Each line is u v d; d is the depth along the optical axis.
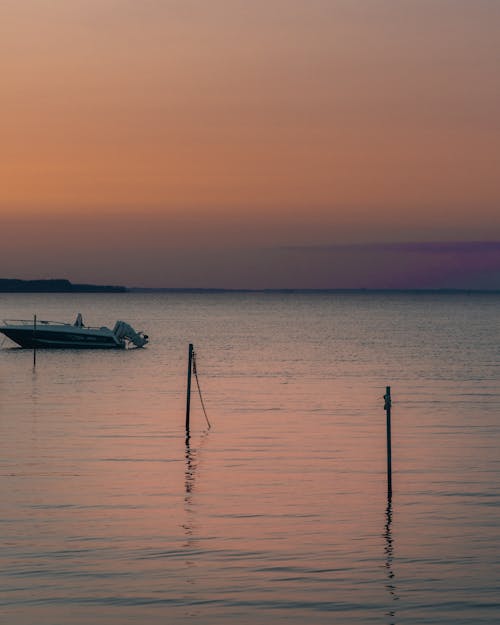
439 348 124.44
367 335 161.38
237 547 24.86
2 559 23.55
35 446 40.78
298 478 34.03
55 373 84.38
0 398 62.53
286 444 42.06
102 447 40.69
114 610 20.17
